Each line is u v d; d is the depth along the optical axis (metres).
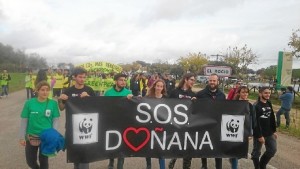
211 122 6.02
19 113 14.82
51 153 5.10
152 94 6.45
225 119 6.05
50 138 5.06
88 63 18.03
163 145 5.92
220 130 6.06
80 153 5.51
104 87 17.77
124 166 7.16
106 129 5.68
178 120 5.94
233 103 6.06
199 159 7.90
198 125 5.99
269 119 6.36
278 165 7.63
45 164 5.23
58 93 20.73
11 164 7.01
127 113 5.77
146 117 5.84
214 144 6.05
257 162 6.55
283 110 13.82
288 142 10.80
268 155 6.44
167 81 18.97
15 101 20.30
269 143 6.39
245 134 6.12
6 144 8.84
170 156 5.95
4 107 17.09
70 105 5.45
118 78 6.59
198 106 5.99
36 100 5.25
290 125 14.70
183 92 6.62
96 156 5.62
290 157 8.53
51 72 20.47
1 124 11.90
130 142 5.82
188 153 5.99
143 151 5.87
